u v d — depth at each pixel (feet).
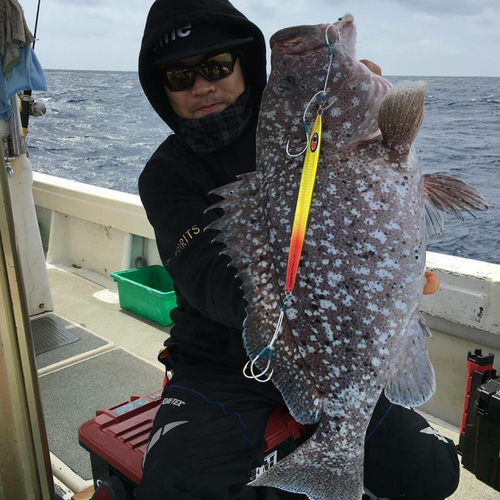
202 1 4.83
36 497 4.90
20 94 10.25
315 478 4.16
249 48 5.31
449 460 5.32
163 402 5.13
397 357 3.98
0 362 4.34
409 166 3.69
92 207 13.34
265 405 4.94
